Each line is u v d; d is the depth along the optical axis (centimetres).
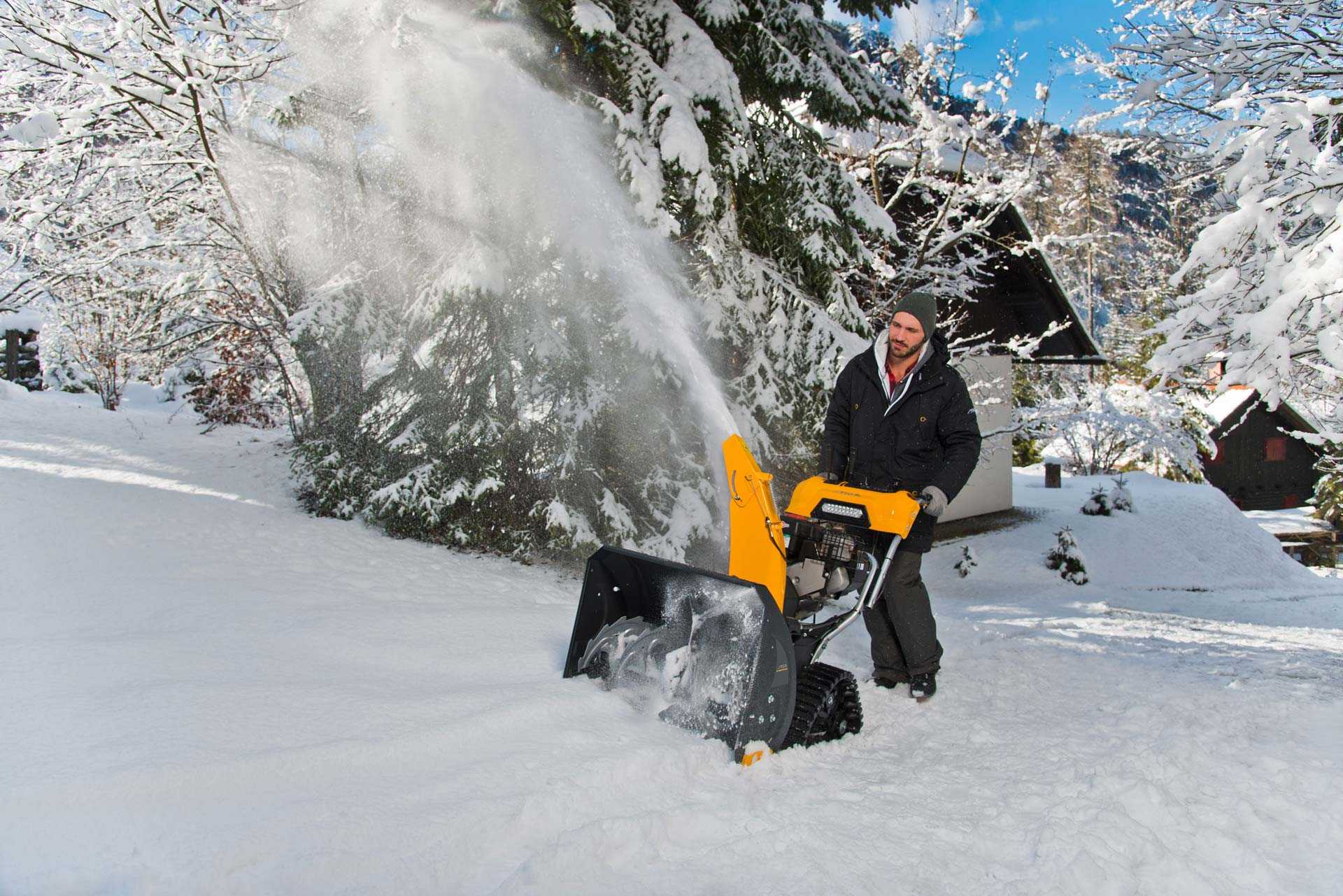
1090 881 222
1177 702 386
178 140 727
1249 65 738
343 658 356
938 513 374
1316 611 1165
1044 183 1508
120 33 622
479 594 517
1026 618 902
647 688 335
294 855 209
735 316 752
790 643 302
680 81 733
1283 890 227
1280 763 300
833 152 1383
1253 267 498
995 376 1500
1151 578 1371
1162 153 976
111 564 459
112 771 228
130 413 1213
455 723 289
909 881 220
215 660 330
